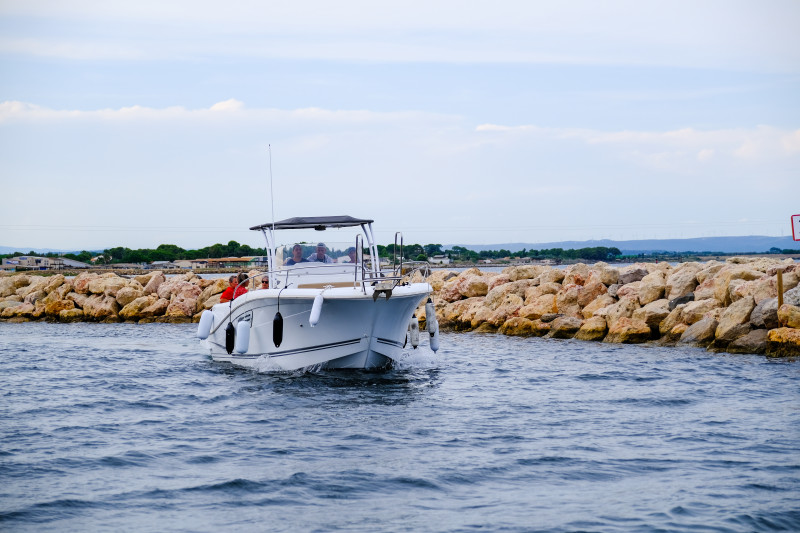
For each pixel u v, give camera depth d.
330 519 8.57
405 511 8.80
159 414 13.56
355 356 16.92
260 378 17.08
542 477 9.92
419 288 17.11
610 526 8.30
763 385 15.59
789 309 19.12
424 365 18.86
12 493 9.34
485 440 11.67
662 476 9.91
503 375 17.44
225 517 8.64
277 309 17.03
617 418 13.08
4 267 105.56
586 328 24.20
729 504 8.88
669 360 19.14
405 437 11.87
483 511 8.77
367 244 18.95
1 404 14.47
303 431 12.26
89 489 9.50
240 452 11.09
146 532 8.23
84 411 13.84
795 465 10.27
